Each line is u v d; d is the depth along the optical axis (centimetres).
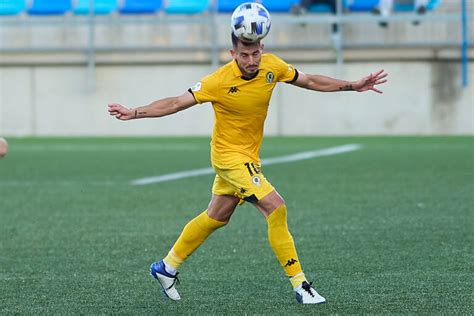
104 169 4156
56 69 5862
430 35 5828
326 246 2303
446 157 4450
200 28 5900
